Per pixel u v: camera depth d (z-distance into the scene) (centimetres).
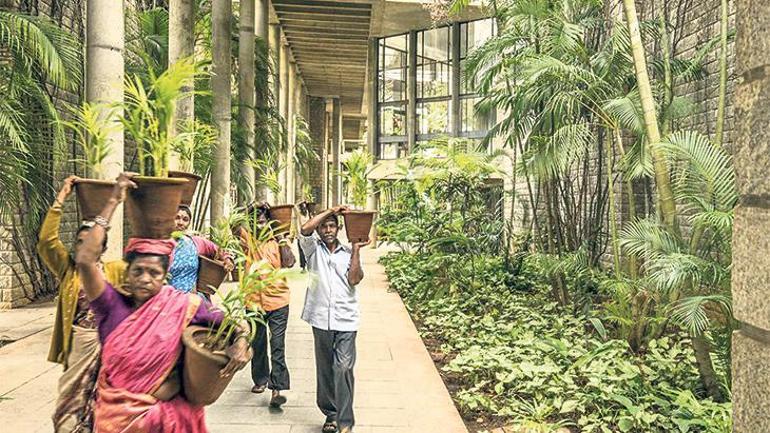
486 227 1220
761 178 145
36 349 664
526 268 1148
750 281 149
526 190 1580
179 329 226
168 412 222
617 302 755
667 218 555
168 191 230
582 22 884
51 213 262
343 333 426
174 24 897
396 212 1641
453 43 2102
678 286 512
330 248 437
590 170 1173
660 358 582
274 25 1962
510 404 510
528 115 927
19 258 927
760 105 145
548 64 688
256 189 1438
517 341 669
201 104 1051
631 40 571
